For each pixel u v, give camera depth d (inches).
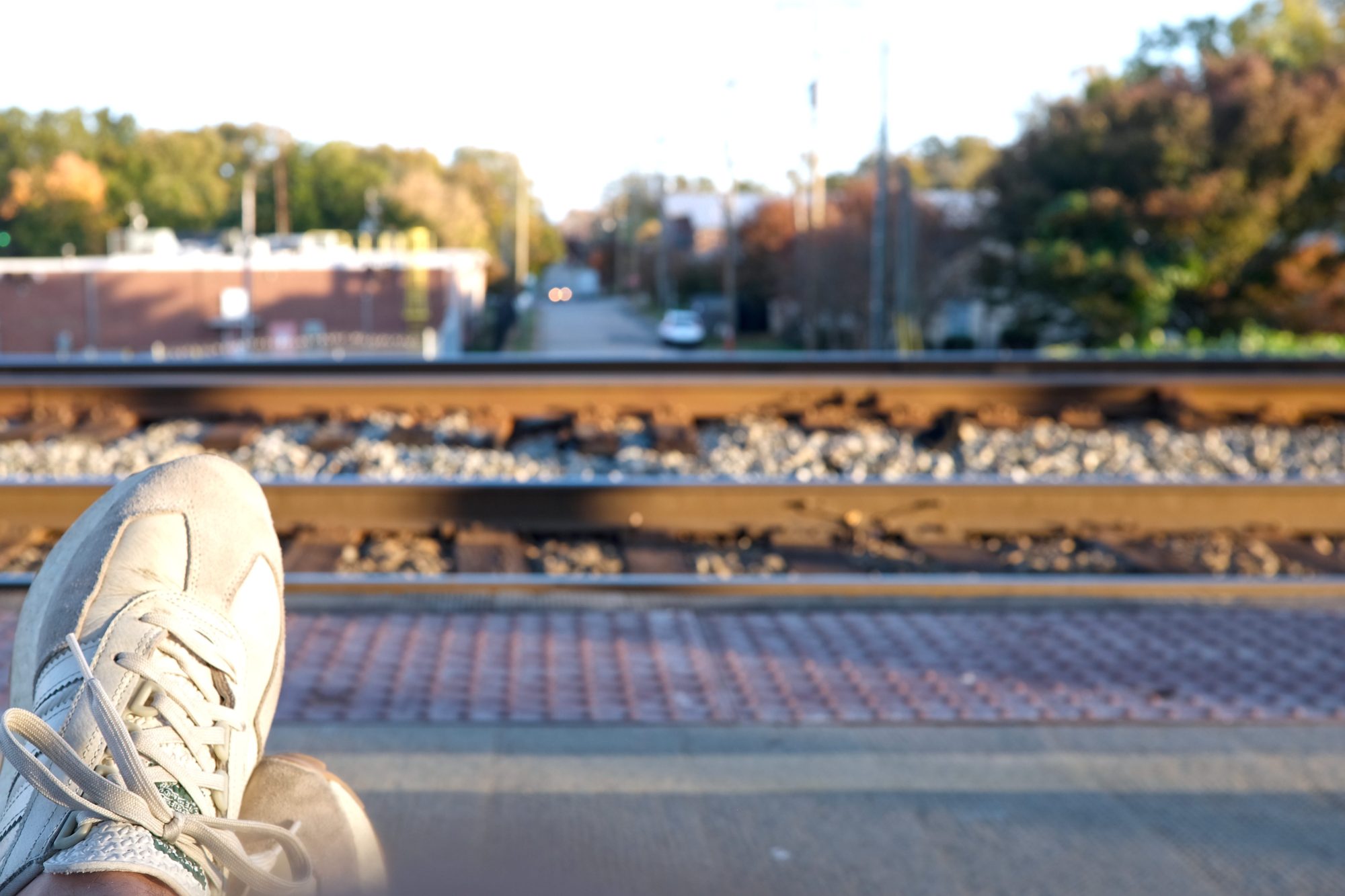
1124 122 1473.9
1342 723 133.5
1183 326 1471.5
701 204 3095.5
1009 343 1576.0
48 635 72.0
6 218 3174.2
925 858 103.8
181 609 73.3
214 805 67.2
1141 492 201.3
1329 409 272.8
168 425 243.9
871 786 117.0
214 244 2325.3
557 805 111.5
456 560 182.9
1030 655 152.9
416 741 124.6
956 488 198.8
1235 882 100.9
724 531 196.1
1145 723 132.8
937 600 173.2
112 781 60.0
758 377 277.6
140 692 67.5
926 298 1610.5
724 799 113.7
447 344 1923.0
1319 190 1409.9
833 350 1755.7
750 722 131.4
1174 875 101.8
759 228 2137.1
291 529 188.9
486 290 3240.7
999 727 131.1
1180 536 200.8
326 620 158.9
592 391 257.6
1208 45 2065.7
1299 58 1713.8
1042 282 1430.9
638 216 4015.8
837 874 100.7
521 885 96.3
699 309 2204.7
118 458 222.4
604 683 141.3
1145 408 267.6
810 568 185.9
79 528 80.6
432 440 235.9
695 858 102.6
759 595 173.8
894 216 1659.7
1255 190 1396.4
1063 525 199.6
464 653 149.3
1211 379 273.0
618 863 101.0
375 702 133.5
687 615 165.2
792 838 106.7
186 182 3351.4
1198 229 1391.5
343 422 248.5
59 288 1862.7
